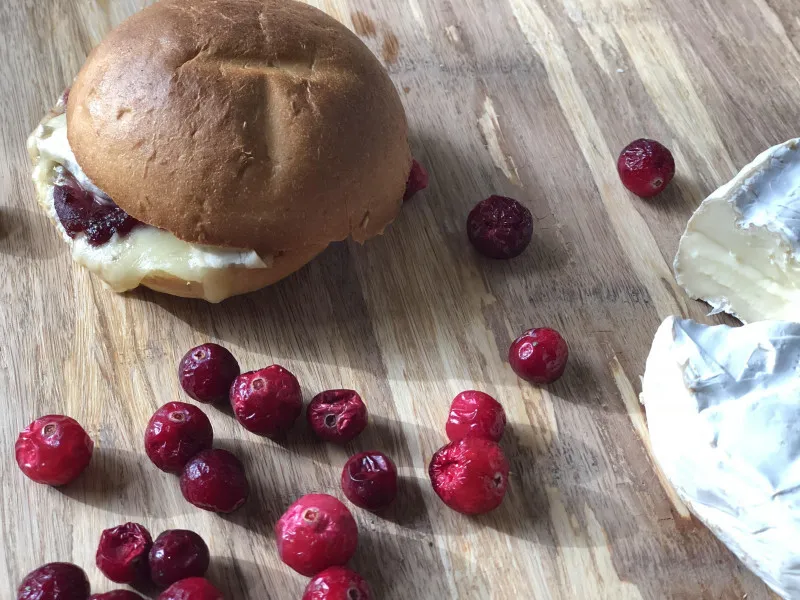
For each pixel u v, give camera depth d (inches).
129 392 10.6
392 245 11.7
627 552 9.9
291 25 10.2
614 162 12.6
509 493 10.2
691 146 12.8
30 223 11.4
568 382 10.9
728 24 13.9
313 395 10.7
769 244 10.6
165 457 9.8
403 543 9.8
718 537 9.8
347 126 10.0
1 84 12.3
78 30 12.8
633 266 11.8
